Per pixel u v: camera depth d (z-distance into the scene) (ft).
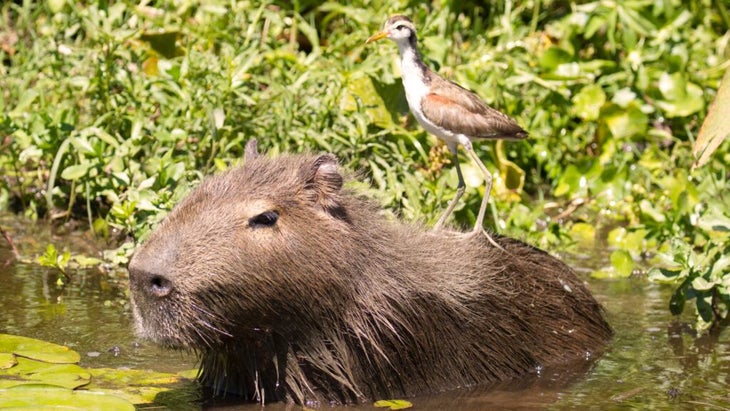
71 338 42.24
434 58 61.11
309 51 70.38
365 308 37.45
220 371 38.09
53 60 62.03
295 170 37.42
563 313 43.78
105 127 56.75
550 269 44.80
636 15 70.18
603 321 45.83
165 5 65.82
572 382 40.29
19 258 52.11
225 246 35.32
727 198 53.78
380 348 37.86
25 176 58.49
